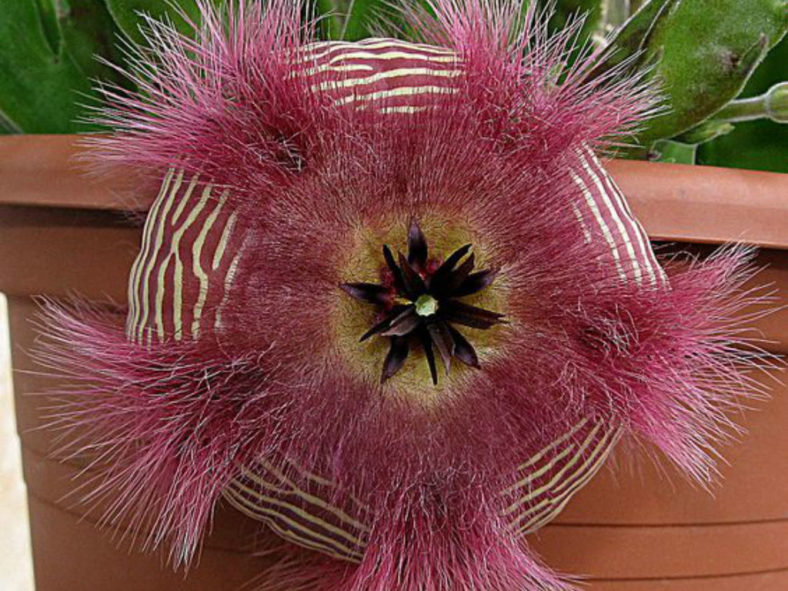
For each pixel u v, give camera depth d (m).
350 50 0.18
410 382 0.18
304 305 0.17
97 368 0.18
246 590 0.21
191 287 0.17
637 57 0.22
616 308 0.18
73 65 0.24
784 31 0.22
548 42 0.19
